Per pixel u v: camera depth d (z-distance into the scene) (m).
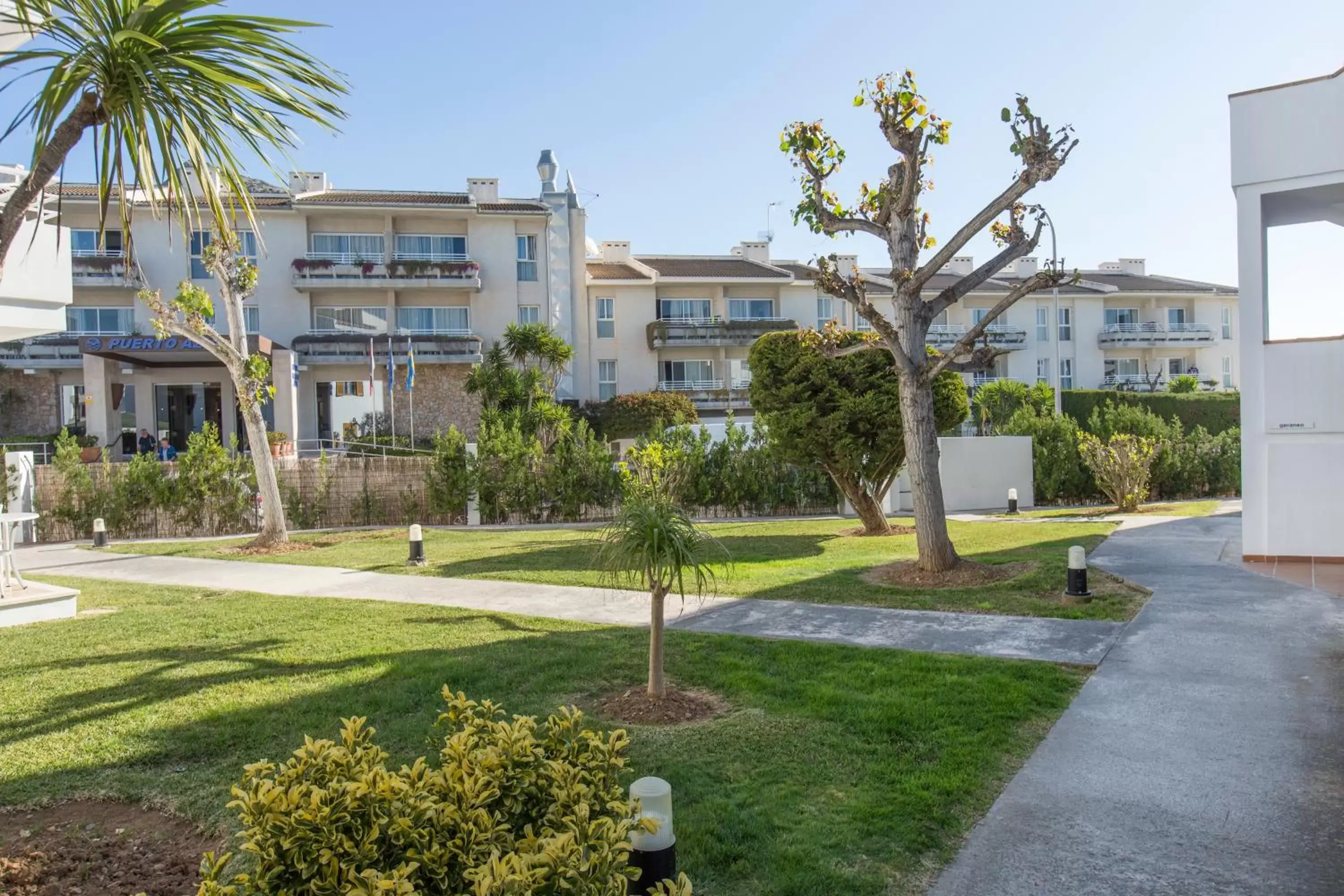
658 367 39.78
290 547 16.20
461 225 36.91
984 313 44.25
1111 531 15.30
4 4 5.99
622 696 5.95
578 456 21.56
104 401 28.70
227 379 32.84
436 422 35.97
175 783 4.59
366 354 34.03
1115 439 20.55
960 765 4.68
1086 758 4.82
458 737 2.70
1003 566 11.08
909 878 3.57
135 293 33.31
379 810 2.29
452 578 11.73
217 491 19.89
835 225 11.52
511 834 2.46
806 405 15.73
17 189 3.88
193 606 9.93
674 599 9.79
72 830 4.13
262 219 34.47
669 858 3.13
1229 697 5.81
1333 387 11.05
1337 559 11.05
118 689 6.28
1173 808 4.19
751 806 4.20
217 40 3.91
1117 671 6.47
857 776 4.56
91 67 3.78
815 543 15.41
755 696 5.93
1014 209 11.34
